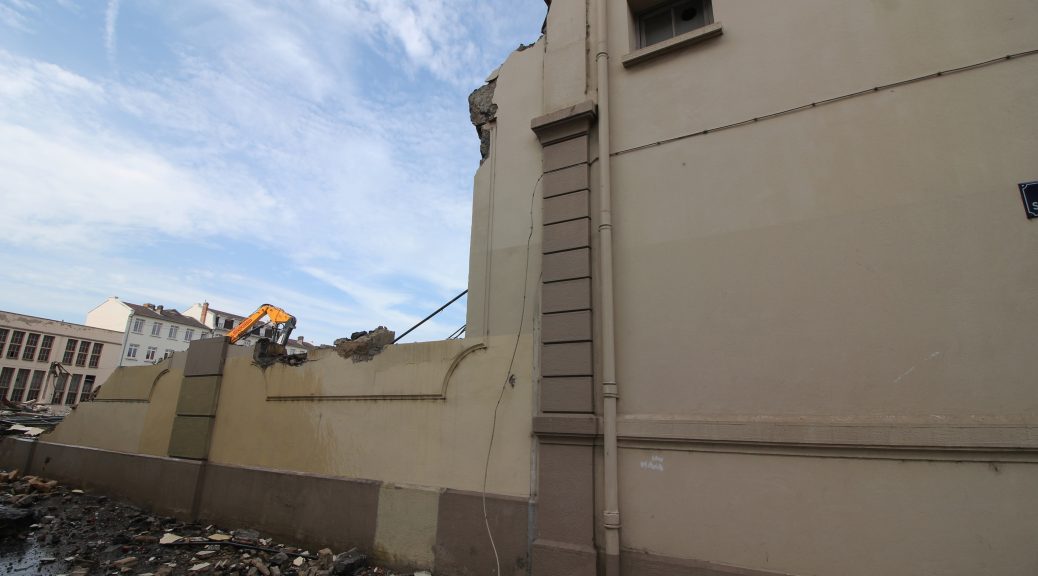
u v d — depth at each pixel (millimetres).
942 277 3520
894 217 3750
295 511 5902
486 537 4629
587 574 4023
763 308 4047
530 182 5566
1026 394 3164
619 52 5352
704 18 5258
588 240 4844
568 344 4629
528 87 5961
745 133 4473
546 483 4449
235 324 58656
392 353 5820
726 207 4395
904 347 3523
